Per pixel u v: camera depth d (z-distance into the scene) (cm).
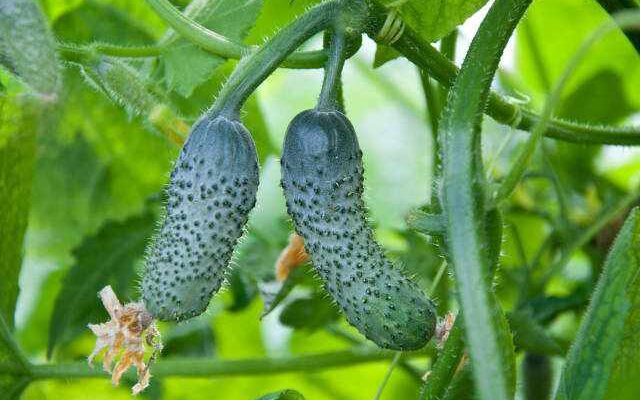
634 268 96
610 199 130
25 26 97
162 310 97
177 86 112
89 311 130
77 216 140
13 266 116
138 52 112
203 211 97
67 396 140
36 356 153
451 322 101
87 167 138
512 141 134
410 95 173
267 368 119
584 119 141
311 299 127
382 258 98
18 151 114
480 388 92
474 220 95
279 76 185
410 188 172
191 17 111
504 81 142
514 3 97
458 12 108
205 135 97
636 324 96
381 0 103
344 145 97
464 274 94
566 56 141
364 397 148
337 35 98
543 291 127
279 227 133
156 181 138
